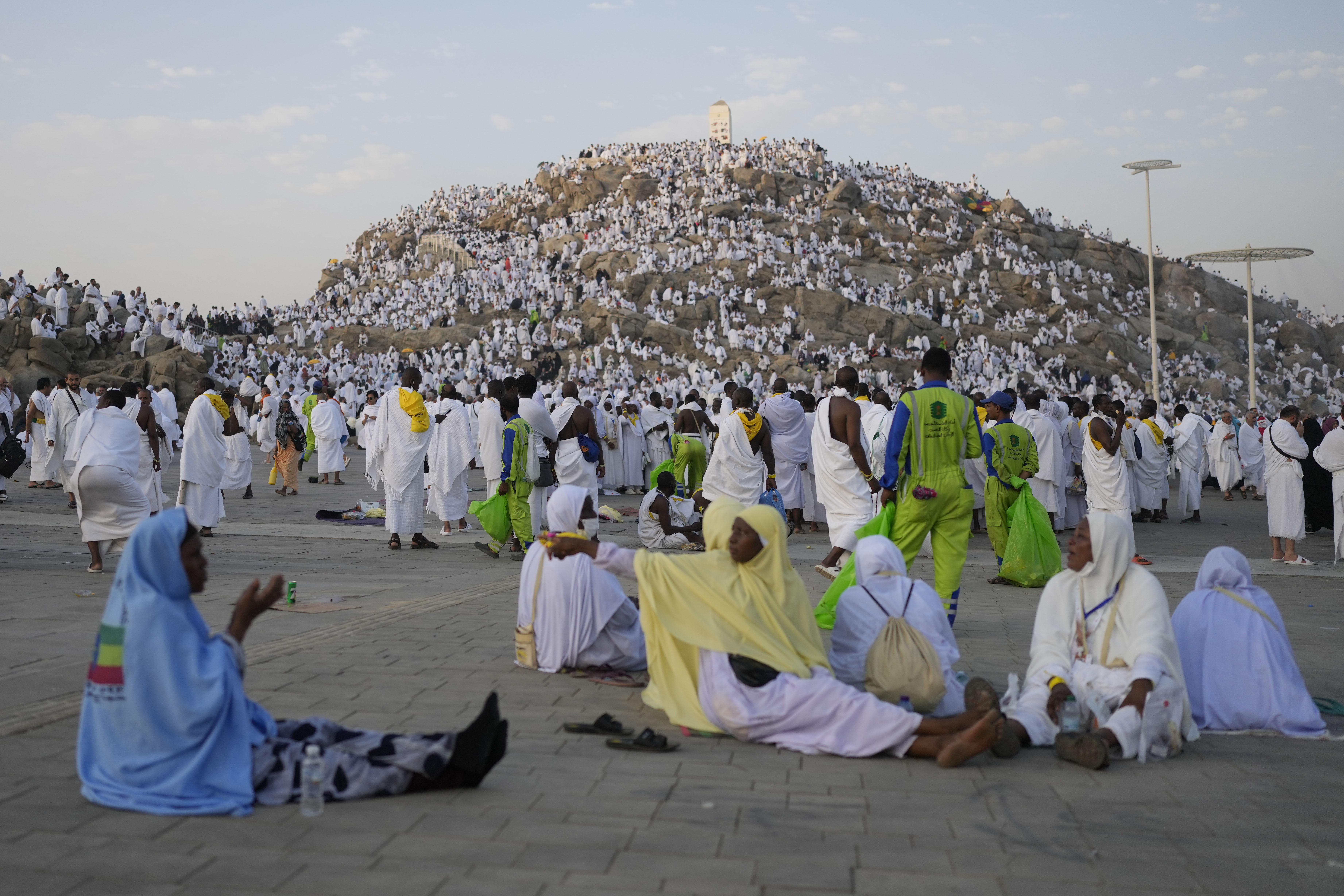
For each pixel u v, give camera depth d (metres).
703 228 76.75
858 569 5.08
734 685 4.36
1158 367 61.19
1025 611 7.86
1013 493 9.38
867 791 3.76
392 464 10.66
